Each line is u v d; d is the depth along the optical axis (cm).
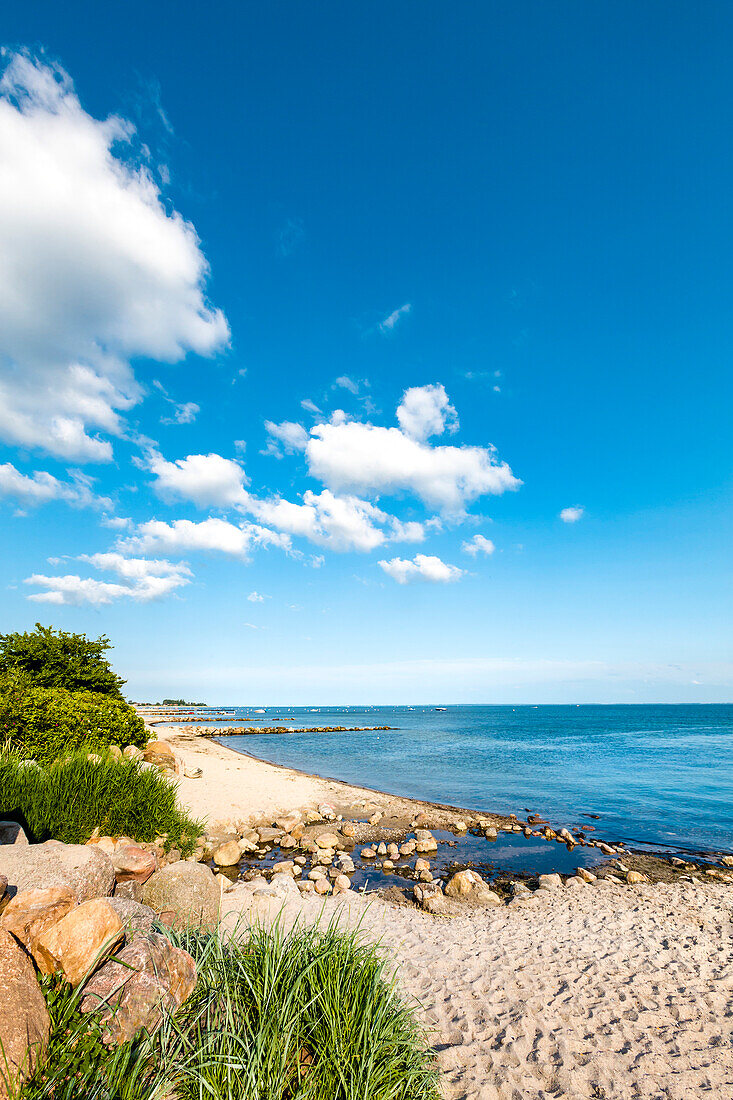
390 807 1927
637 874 1257
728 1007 618
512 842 1552
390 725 9325
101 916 364
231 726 7912
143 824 897
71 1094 270
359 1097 340
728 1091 470
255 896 855
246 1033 360
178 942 430
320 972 409
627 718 12162
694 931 895
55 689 1680
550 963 728
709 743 5219
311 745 5144
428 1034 523
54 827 761
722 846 1577
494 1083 460
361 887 1101
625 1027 567
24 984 302
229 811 1630
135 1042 316
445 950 760
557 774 2991
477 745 5084
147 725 6244
